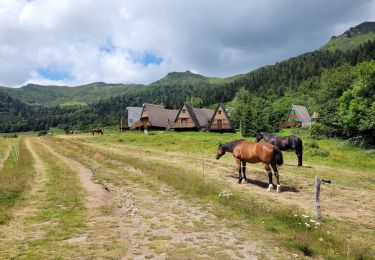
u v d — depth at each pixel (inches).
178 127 3398.1
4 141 2659.9
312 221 474.3
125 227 476.4
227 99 7313.0
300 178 874.1
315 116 2479.1
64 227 470.6
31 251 378.6
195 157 1285.7
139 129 3555.6
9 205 583.8
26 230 458.6
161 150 1557.6
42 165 1200.8
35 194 690.2
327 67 7175.2
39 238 424.8
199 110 3678.6
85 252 376.2
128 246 399.9
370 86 1845.5
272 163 744.3
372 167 1091.9
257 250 390.0
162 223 495.8
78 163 1236.5
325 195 720.3
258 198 671.8
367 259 384.2
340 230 490.9
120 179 853.2
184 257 363.3
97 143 2047.2
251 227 472.1
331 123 2092.8
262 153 748.6
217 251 383.6
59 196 665.6
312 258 375.6
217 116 3257.9
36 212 552.7
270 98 6053.2
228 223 488.4
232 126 3201.3
